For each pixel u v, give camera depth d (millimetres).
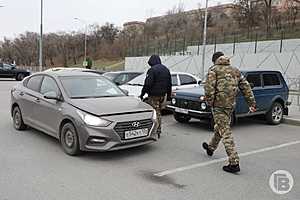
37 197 4180
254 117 10578
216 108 5395
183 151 6469
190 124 9477
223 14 61500
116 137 5641
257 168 5531
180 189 4531
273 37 38188
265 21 46031
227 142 5301
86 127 5656
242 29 47906
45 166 5375
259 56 28375
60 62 79062
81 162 5625
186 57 34875
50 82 7035
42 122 6910
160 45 49281
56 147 6500
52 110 6488
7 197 4168
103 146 5617
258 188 4637
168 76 7281
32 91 7414
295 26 42188
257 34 40719
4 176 4891
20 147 6453
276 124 9883
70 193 4316
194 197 4273
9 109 11438
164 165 5570
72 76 7102
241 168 5516
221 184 4758
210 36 45469
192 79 11750
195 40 45875
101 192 4367
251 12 48875
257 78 9469
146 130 6039
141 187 4570
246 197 4316
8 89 20188
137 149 6539
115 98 6605
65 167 5348
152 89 7172
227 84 5285
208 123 9508
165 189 4520
